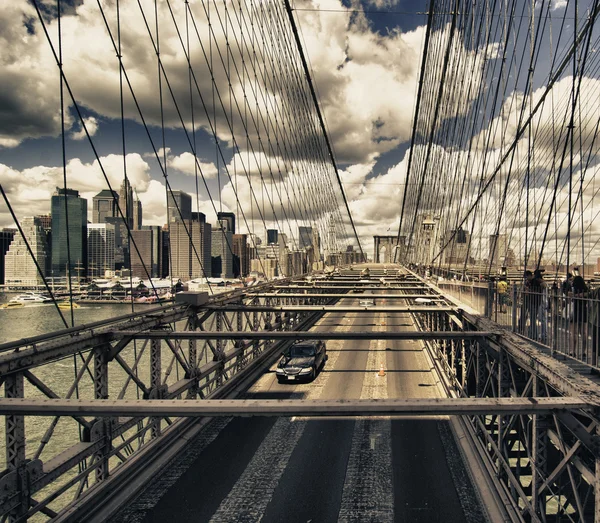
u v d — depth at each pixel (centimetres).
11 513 641
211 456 1046
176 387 1171
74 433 2191
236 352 1709
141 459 970
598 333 672
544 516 714
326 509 824
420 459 1031
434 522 785
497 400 556
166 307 1191
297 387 1652
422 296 2236
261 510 820
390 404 541
